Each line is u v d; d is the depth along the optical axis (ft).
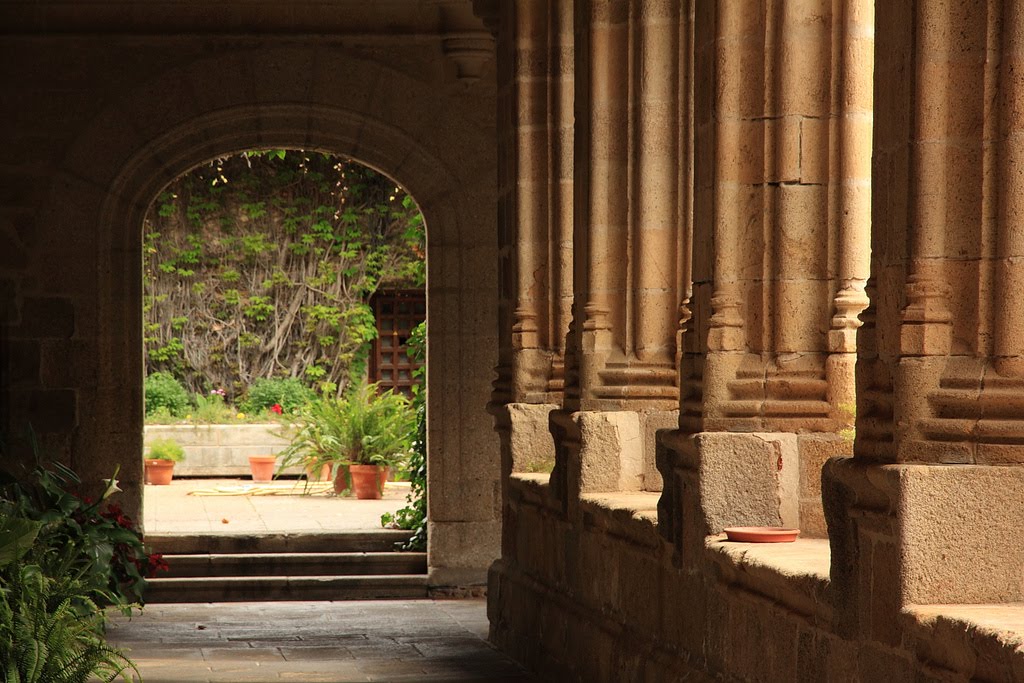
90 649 27.73
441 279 51.34
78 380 49.42
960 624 15.01
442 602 49.67
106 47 49.75
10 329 49.06
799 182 23.16
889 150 17.80
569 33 37.11
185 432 83.76
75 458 49.39
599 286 31.32
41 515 40.29
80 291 49.49
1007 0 16.69
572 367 32.37
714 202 23.57
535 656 35.27
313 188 96.32
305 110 50.49
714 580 23.16
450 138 51.13
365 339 96.68
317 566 51.39
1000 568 16.53
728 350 23.56
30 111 49.39
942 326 17.02
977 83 16.89
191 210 94.99
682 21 30.32
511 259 38.50
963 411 16.87
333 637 41.65
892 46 17.71
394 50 50.96
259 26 50.19
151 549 49.96
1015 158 16.65
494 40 50.60
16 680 26.48
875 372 18.06
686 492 24.66
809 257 23.22
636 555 27.94
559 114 37.29
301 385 94.94
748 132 23.39
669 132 30.58
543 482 35.01
